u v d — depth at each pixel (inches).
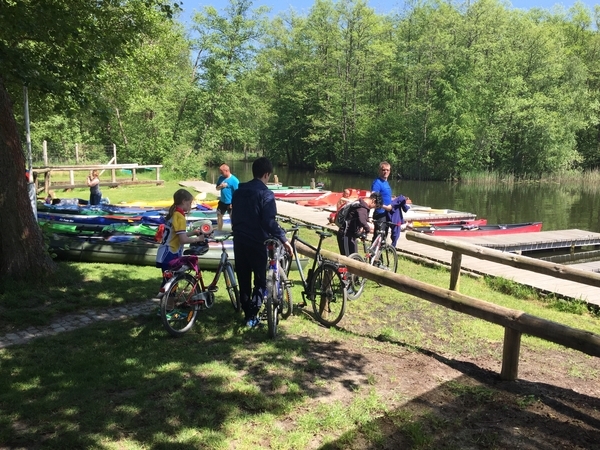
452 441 113.3
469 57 1453.0
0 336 175.8
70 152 1080.8
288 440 112.5
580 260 511.5
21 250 229.5
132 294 227.8
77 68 273.3
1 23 237.8
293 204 703.1
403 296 251.1
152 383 137.9
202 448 108.3
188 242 187.2
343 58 1658.5
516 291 293.9
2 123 221.8
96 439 110.0
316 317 205.3
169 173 1114.1
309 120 1775.3
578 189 1309.1
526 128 1443.2
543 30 1496.1
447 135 1440.7
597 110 1539.1
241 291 183.6
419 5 1720.0
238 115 1384.1
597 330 227.1
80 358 155.3
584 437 115.9
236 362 154.6
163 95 1075.9
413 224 569.9
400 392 137.6
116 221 349.7
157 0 324.2
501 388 142.5
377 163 1628.9
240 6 1255.5
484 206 970.1
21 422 117.3
